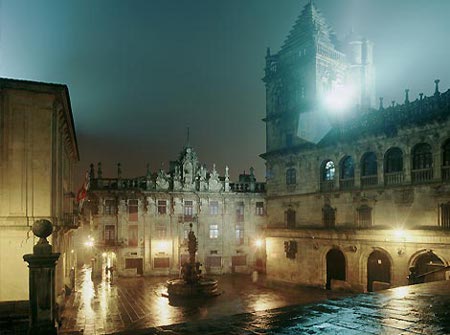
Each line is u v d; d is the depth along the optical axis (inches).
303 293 1601.9
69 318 1229.1
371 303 468.8
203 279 1704.0
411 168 1374.3
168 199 2333.9
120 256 2222.0
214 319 397.4
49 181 1015.0
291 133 1827.0
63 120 1232.8
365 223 1508.4
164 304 1440.7
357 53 1886.1
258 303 1440.7
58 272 1172.5
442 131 1283.2
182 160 2394.2
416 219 1344.7
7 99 1002.1
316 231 1660.9
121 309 1358.3
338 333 349.1
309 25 1776.6
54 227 1017.5
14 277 962.7
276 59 1950.1
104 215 2235.5
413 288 579.2
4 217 964.0
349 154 1581.0
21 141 1004.6
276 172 1908.2
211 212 2394.2
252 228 2444.6
